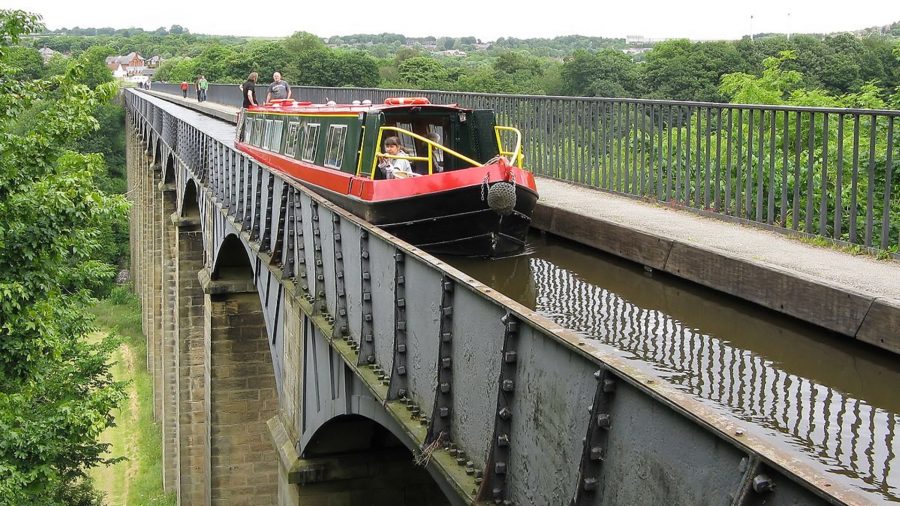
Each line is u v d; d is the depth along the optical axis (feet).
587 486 15.07
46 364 62.75
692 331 27.50
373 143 43.11
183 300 108.37
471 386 20.51
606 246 40.52
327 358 37.42
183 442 105.91
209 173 86.58
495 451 18.72
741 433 11.75
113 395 68.03
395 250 25.85
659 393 13.10
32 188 56.03
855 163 32.40
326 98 131.75
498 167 39.86
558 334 15.98
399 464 44.47
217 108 195.83
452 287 21.66
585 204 46.70
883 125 42.32
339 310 33.04
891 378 22.68
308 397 41.42
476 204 39.58
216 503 77.77
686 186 43.78
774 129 36.76
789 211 41.19
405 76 179.42
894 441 18.65
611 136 51.13
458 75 172.76
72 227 56.65
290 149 61.87
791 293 28.35
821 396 21.49
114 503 122.83
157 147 172.65
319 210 36.76
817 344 25.75
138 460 137.28
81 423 61.41
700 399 21.42
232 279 79.46
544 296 32.76
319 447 43.21
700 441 12.50
